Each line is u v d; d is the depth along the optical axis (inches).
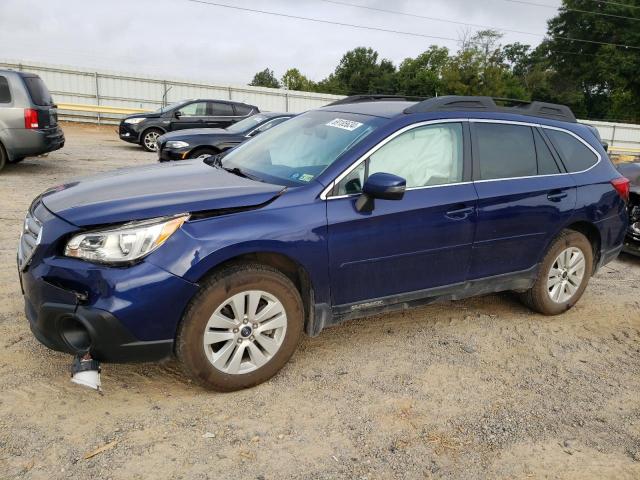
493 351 161.9
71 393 125.0
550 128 181.8
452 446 116.5
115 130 899.4
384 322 176.9
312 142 155.3
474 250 159.8
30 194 328.5
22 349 141.7
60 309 114.0
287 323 132.3
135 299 112.4
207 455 108.1
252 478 102.9
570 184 178.5
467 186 156.8
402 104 168.2
